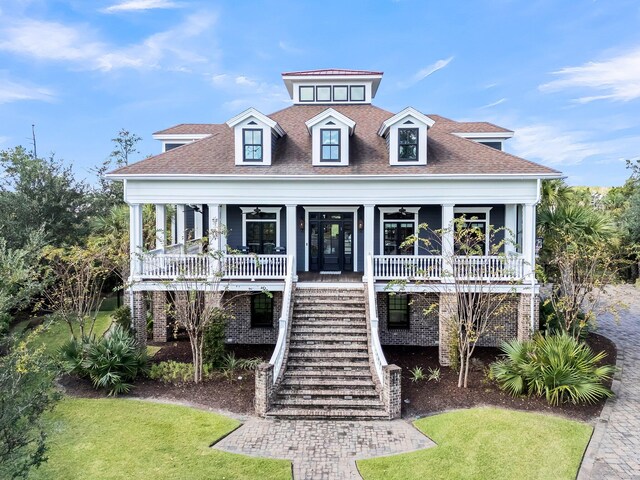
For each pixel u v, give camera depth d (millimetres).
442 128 20578
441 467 8586
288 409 11094
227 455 9000
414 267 15391
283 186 16547
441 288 14789
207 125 22016
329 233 19375
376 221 18953
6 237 20141
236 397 12031
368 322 14023
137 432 9891
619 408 11367
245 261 15914
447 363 14703
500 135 20016
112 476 8148
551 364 11883
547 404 11500
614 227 19438
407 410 11297
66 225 23469
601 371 12305
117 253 18125
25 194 22188
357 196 16453
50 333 17375
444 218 16219
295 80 22453
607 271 17141
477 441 9523
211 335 13984
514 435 9766
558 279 17859
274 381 11672
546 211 19328
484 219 18516
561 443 9453
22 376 6211
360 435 9992
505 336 16859
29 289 7043
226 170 16641
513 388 12031
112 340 13227
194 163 17094
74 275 15617
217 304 14664
